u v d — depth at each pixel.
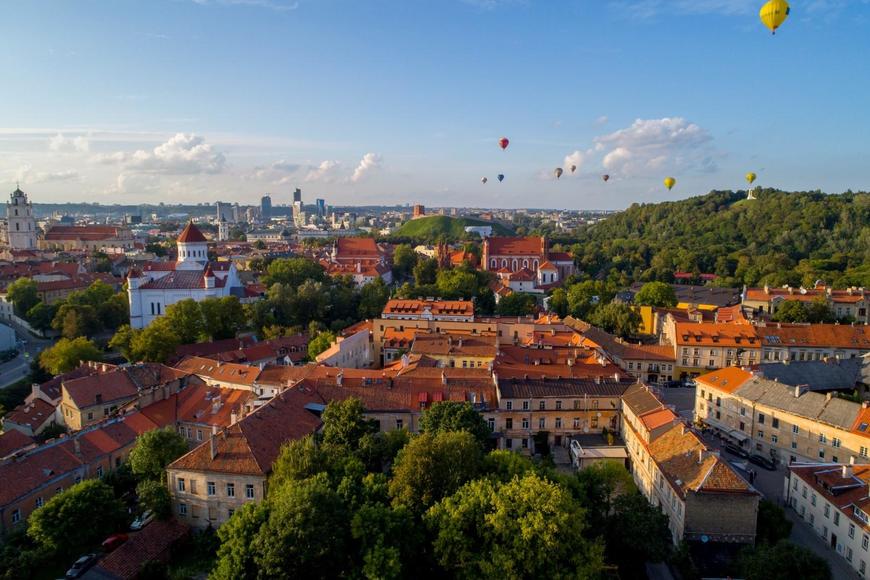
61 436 105.50
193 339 191.12
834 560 84.94
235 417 107.06
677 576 80.81
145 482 87.75
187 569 78.62
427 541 74.38
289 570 66.00
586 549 68.94
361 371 132.88
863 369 138.50
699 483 82.56
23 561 75.38
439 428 97.88
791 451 112.38
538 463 103.06
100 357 172.88
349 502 75.56
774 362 154.75
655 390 145.75
